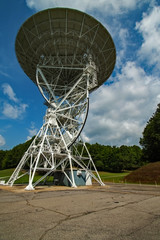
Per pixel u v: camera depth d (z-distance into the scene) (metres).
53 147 24.92
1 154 108.38
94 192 16.31
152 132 50.47
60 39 22.95
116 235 5.02
